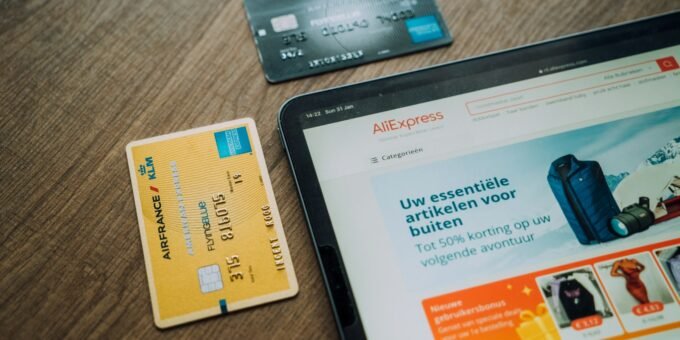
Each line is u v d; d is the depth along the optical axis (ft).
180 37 1.59
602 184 1.36
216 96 1.51
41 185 1.38
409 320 1.20
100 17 1.60
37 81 1.51
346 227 1.29
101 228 1.33
